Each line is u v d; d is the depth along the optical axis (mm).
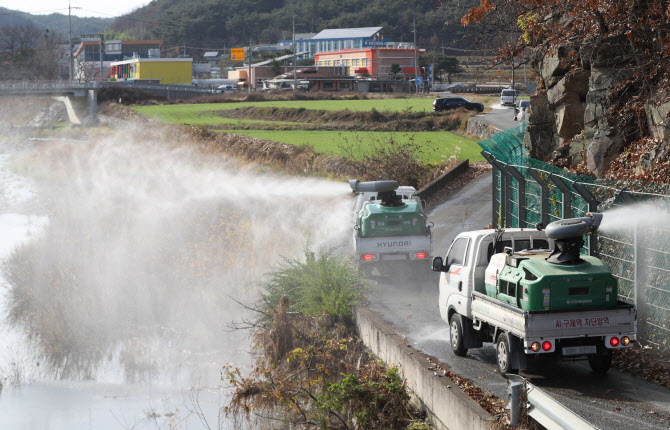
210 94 164750
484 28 30391
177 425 14211
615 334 11633
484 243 14141
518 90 106250
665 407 11078
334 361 15438
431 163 48281
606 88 23141
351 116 93375
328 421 12852
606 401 11461
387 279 23062
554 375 13078
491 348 15375
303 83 168500
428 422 12102
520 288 11945
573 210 17016
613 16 22672
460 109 87250
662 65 21078
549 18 26766
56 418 14930
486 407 11016
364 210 22781
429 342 15758
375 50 180750
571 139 25812
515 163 27234
